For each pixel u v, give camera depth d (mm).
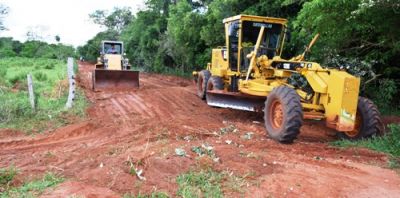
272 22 11539
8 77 19188
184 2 26844
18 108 10867
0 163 6828
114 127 9727
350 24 10273
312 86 8789
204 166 6117
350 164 7141
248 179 5902
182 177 5742
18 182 5781
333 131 10320
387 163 7242
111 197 5152
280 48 11773
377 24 10148
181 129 9297
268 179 5977
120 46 23719
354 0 9266
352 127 8320
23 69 26484
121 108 12867
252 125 10328
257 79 10555
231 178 5852
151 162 6164
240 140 8391
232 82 11945
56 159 6977
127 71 18453
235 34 11750
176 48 29000
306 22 10742
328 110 8508
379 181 6238
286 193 5535
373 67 12820
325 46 12469
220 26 20734
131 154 6789
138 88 18562
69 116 10875
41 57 50188
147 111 12438
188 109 13078
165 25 35531
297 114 8188
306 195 5512
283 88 8562
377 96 12602
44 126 9875
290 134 8273
